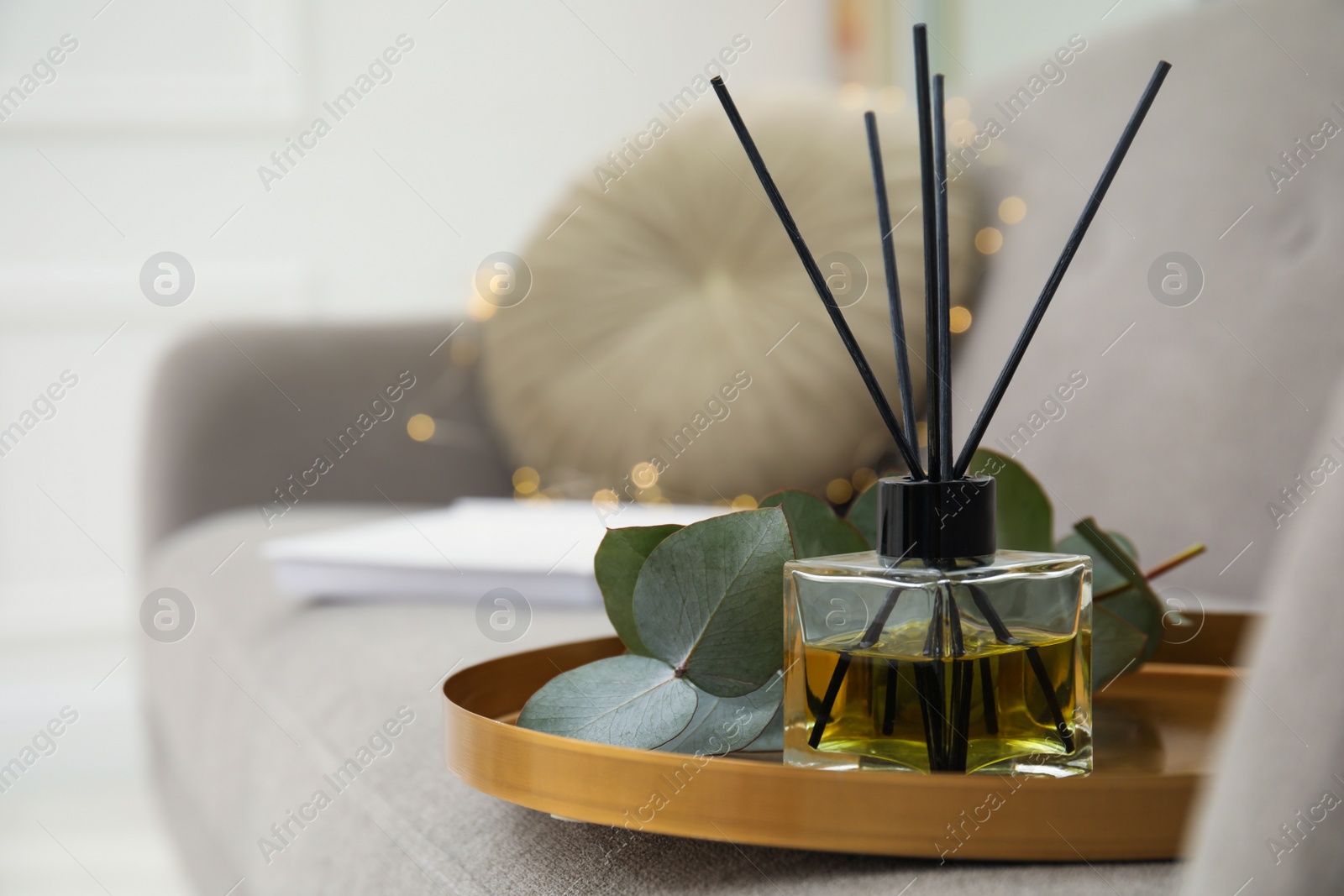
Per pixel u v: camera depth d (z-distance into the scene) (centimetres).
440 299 379
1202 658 122
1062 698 109
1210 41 161
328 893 120
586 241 211
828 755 109
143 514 231
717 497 188
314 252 372
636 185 209
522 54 387
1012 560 110
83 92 354
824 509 114
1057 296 166
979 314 180
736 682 111
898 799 106
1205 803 101
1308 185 142
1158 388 149
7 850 283
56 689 358
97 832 296
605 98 396
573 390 206
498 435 229
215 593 178
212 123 363
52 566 361
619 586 112
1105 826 106
